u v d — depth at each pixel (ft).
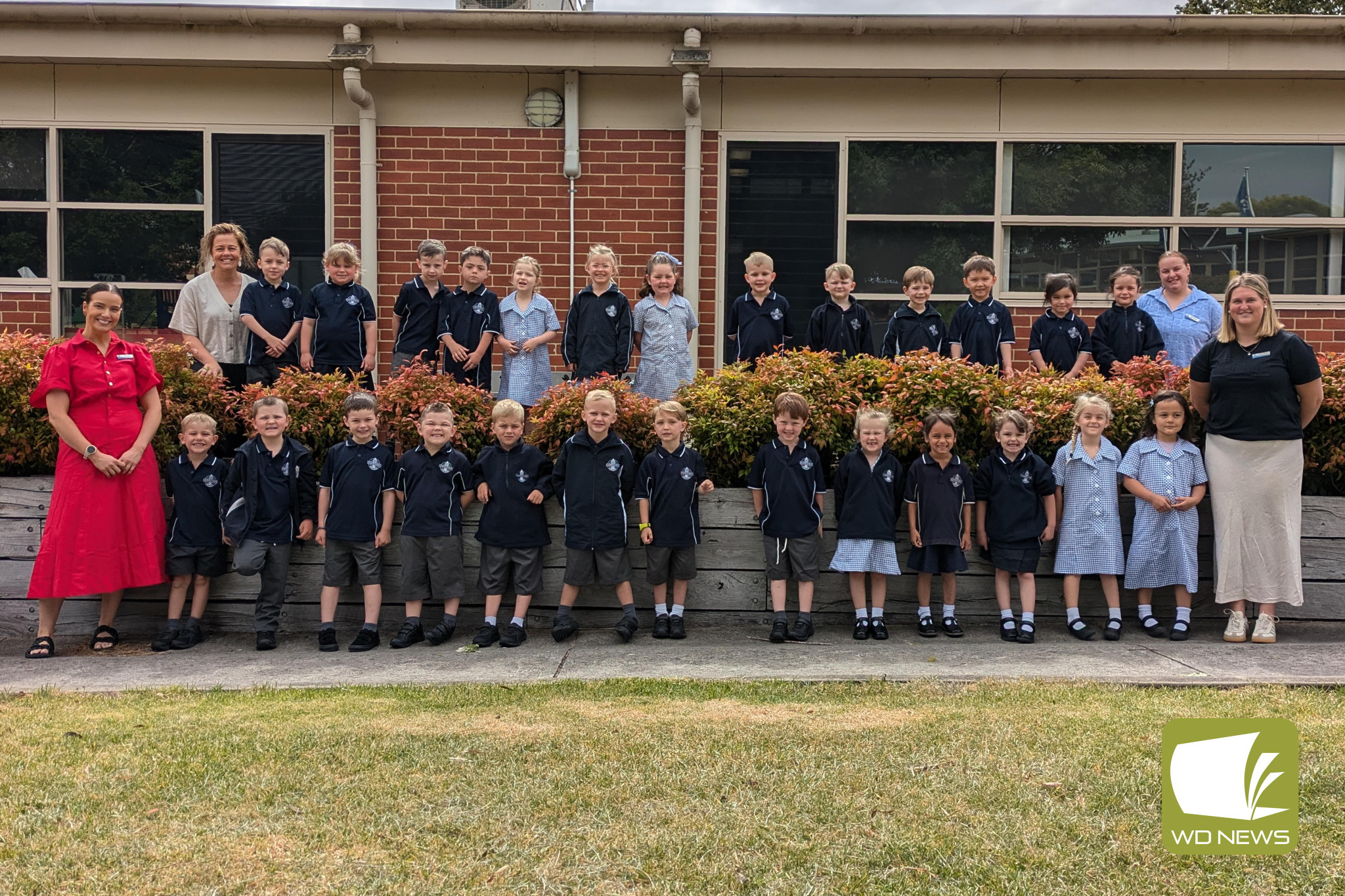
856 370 20.07
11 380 19.51
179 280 27.04
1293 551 17.88
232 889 8.79
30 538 19.53
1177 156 26.86
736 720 13.11
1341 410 18.90
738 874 9.02
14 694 14.96
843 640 18.35
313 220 27.02
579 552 18.51
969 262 22.89
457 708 13.89
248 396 20.06
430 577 18.88
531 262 23.32
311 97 26.76
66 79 26.55
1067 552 18.74
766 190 27.14
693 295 26.84
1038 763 11.37
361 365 22.39
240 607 19.71
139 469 18.58
